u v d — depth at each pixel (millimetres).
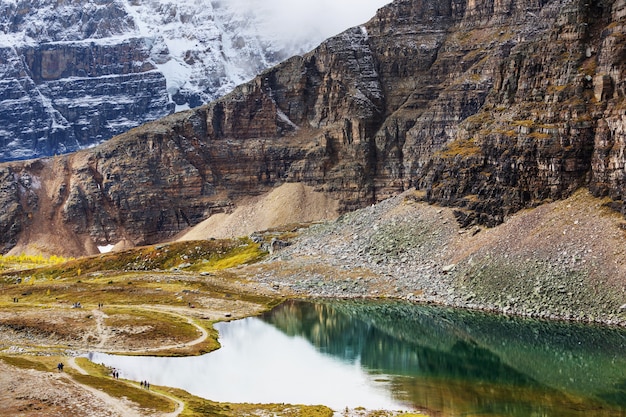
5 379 196875
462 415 192750
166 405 187500
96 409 179875
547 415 192250
